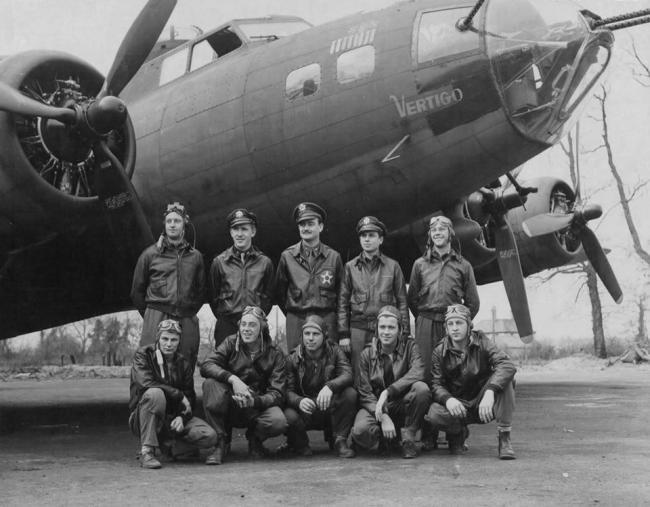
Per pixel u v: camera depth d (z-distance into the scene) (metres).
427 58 7.18
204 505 3.91
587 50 7.17
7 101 6.69
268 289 6.50
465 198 8.73
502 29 7.04
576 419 8.59
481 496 4.05
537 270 13.52
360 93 7.41
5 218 7.35
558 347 45.00
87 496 4.21
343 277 6.42
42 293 9.37
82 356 47.84
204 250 8.89
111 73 7.65
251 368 5.72
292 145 7.76
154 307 6.33
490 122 7.09
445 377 5.71
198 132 8.37
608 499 3.96
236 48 9.14
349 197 7.75
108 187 7.40
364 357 5.78
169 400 5.49
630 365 27.48
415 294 6.55
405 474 4.79
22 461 5.70
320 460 5.52
